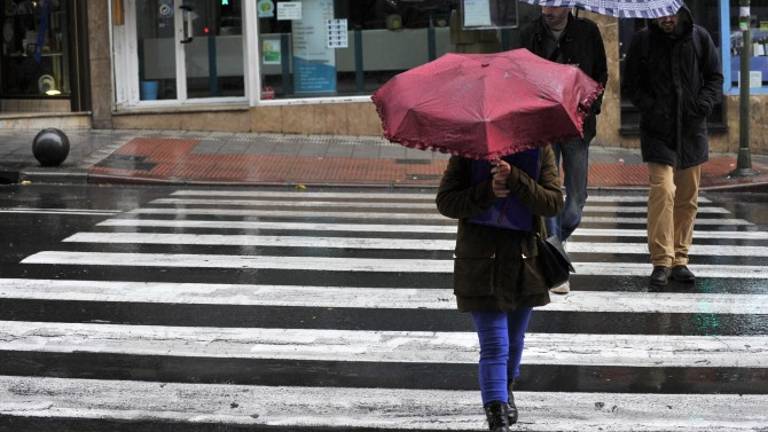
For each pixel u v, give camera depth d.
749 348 12.12
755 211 24.33
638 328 12.95
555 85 8.27
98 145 32.09
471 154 7.88
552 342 12.31
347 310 13.88
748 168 29.56
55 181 27.69
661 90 14.49
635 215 23.16
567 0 12.85
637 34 14.70
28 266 16.62
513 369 9.52
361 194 26.41
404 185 27.56
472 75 8.27
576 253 18.14
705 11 34.59
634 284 15.47
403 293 14.88
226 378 11.02
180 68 35.81
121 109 35.44
